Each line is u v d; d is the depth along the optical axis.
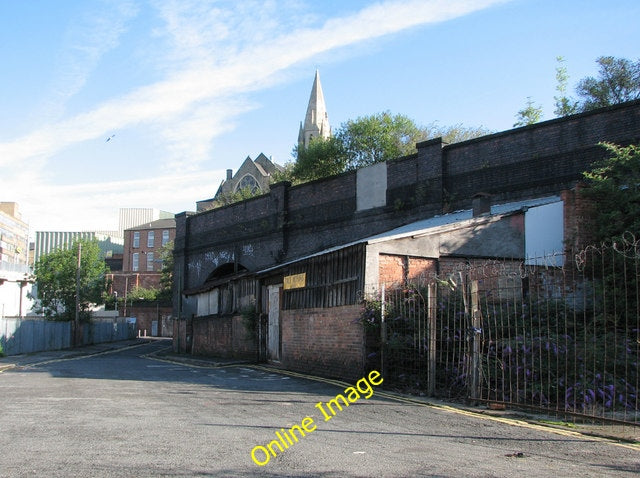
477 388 9.22
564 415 8.09
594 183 13.50
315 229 25.94
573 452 5.98
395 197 22.34
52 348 37.44
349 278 13.84
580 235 13.24
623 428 7.21
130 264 104.25
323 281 15.27
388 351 12.02
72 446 6.16
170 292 76.19
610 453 5.95
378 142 38.44
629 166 13.16
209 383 13.04
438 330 10.78
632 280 11.75
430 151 21.06
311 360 15.53
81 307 45.09
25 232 99.88
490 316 10.64
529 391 9.00
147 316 73.62
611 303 11.54
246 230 30.28
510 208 16.22
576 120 17.27
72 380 14.30
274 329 19.70
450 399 9.73
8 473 5.04
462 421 7.79
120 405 9.35
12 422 7.71
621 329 10.88
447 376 10.45
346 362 13.55
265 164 90.62
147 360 25.66
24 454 5.78
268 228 28.50
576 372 8.78
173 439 6.52
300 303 16.58
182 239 35.66
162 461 5.48
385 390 11.21
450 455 5.79
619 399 8.45
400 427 7.32
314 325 15.52
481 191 19.41
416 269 13.87
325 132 86.06
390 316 12.16
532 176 18.09
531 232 15.02
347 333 13.60
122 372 16.98
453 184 20.38
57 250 45.44
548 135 17.88
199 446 6.16
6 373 17.62
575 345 8.77
